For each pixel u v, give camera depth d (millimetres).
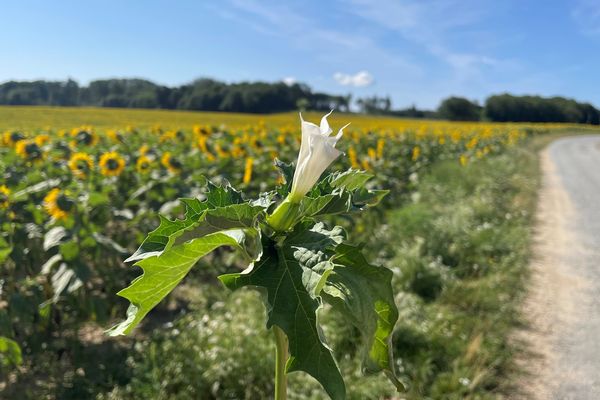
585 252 9023
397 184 11422
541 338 5645
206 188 1529
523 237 9289
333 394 1142
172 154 10953
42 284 5418
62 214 5168
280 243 1347
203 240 1288
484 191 12664
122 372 4500
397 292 6098
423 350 4855
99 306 4871
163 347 4539
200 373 4184
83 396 4273
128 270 6312
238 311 5262
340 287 1319
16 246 5105
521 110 84312
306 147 1392
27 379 4621
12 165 8414
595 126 92375
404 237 7945
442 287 6379
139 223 7125
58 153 9102
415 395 4266
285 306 1213
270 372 4270
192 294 6375
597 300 6797
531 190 15195
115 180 8328
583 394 4645
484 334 5383
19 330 5152
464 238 8078
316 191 1469
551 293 6957
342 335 4809
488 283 6621
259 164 9984
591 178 20156
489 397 4406
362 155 14305
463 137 26734
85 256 5934
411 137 22094
